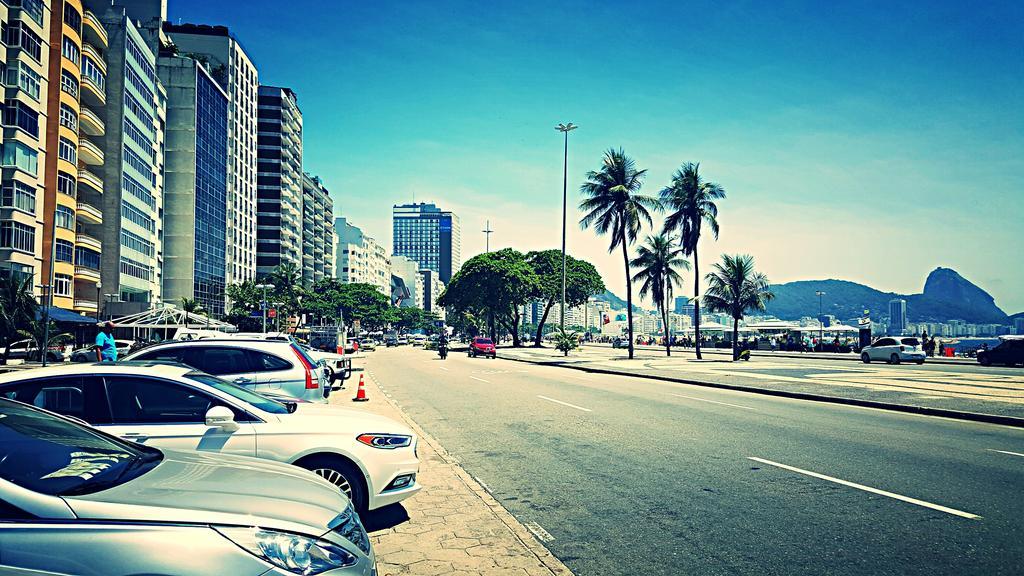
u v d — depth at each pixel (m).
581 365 33.34
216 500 3.20
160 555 2.75
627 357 46.94
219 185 77.75
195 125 70.00
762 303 44.81
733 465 8.01
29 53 39.28
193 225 69.38
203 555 2.80
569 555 4.93
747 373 25.48
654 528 5.55
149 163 59.38
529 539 5.24
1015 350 31.06
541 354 53.41
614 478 7.39
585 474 7.62
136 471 3.51
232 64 83.62
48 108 42.28
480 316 100.62
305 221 114.50
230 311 74.12
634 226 40.84
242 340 9.87
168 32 81.25
